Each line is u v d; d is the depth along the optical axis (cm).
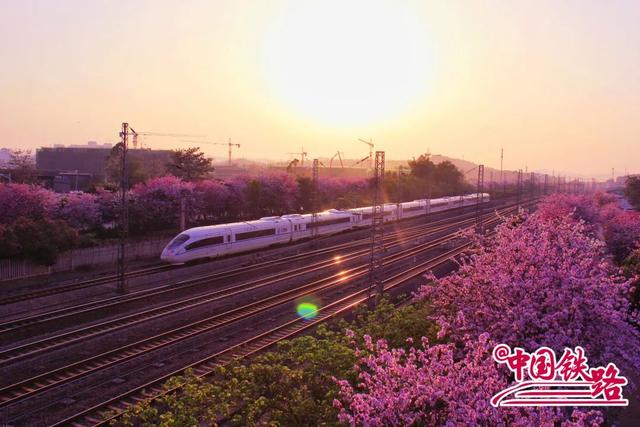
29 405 1644
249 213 6681
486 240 2050
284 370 1247
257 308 2892
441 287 1755
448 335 1623
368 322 1862
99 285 3197
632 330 1500
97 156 11388
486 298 1592
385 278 3891
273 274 3903
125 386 1808
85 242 4053
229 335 2411
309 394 1260
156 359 2088
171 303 2933
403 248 5375
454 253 5081
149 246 4378
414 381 973
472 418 880
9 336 2275
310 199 7556
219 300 3019
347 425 1054
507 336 1427
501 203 12288
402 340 1619
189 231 4006
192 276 3744
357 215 6366
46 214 4212
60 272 3591
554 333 1403
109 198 5009
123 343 2283
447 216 8962
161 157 10931
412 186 10575
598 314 1447
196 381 1330
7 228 3356
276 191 6812
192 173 7350
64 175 7381
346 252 5078
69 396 1716
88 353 2139
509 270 1609
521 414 948
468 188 14100
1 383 1819
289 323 2600
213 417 1177
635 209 8338
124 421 1231
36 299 2800
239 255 4494
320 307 3025
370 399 933
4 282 3228
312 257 4684
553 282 1517
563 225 1888
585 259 1631
